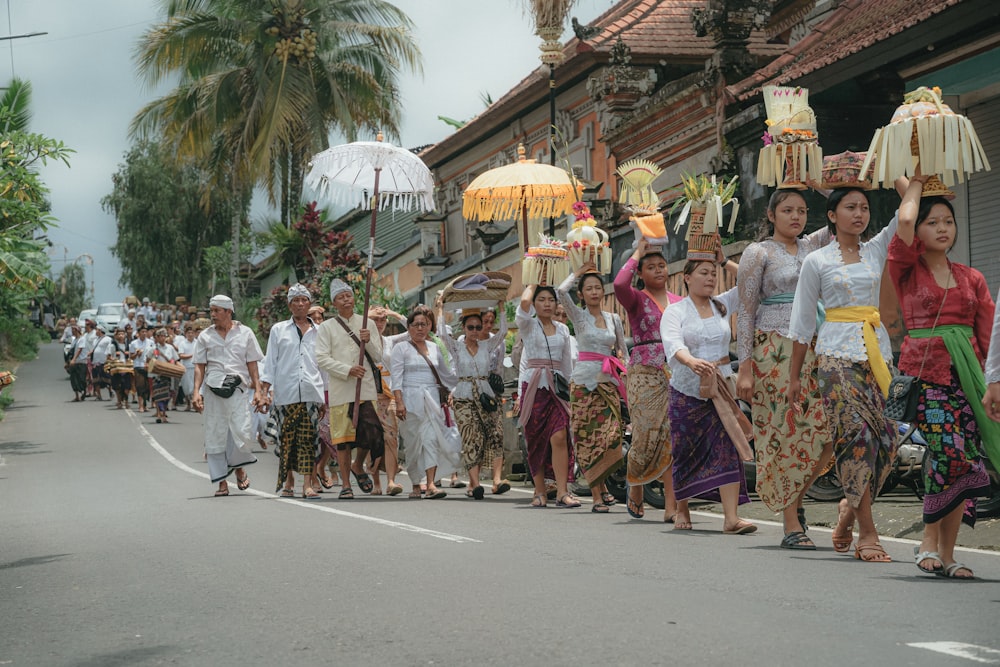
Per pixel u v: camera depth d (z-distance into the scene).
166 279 59.81
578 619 5.16
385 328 13.80
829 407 6.86
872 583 6.00
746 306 7.54
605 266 10.48
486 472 15.30
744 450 8.34
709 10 16.72
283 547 7.85
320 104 39.34
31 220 21.05
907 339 6.26
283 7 37.19
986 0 11.07
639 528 8.95
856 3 15.48
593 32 21.56
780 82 13.92
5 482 15.52
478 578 6.36
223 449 12.43
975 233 14.27
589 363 10.28
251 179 36.38
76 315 102.06
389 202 13.70
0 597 6.33
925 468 6.21
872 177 6.88
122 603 5.97
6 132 21.98
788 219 7.57
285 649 4.79
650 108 18.42
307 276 29.84
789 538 7.55
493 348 12.13
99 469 17.17
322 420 13.33
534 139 26.66
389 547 7.74
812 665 4.22
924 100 6.31
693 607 5.39
